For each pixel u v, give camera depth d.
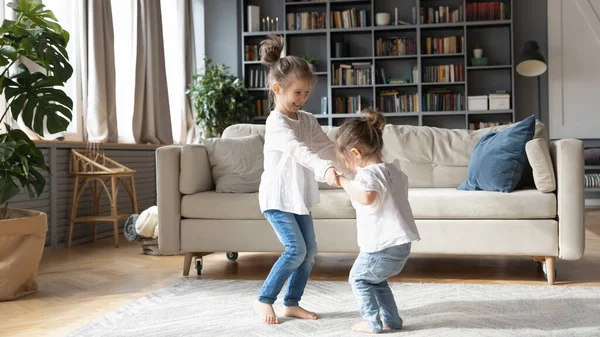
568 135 7.23
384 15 7.29
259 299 2.24
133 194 4.70
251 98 7.38
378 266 2.02
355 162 2.08
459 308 2.40
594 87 7.16
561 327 2.12
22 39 2.88
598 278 2.99
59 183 4.43
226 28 7.67
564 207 2.83
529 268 3.33
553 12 7.22
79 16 4.99
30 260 2.79
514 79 7.19
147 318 2.34
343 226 3.05
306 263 2.29
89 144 4.71
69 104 3.14
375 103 7.30
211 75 7.04
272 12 7.76
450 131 3.75
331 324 2.21
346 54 7.39
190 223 3.17
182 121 6.79
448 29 7.34
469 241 2.93
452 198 2.94
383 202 2.00
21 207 4.01
